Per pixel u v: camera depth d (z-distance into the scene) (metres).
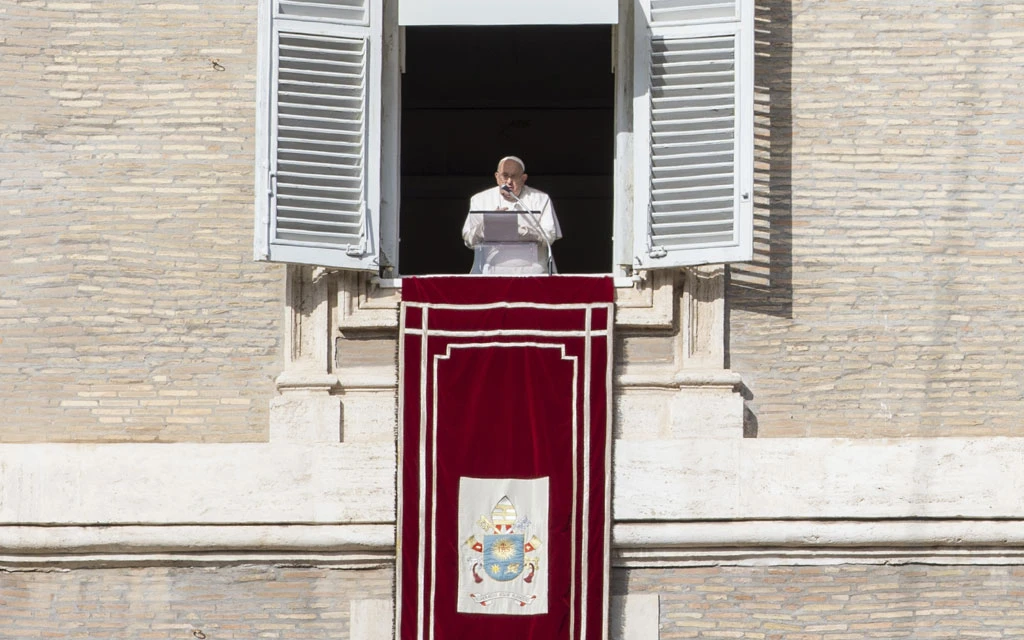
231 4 53.94
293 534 50.97
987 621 51.03
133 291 52.78
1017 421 52.03
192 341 52.50
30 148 53.34
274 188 51.50
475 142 87.81
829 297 52.53
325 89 52.41
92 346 52.53
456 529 50.59
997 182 53.03
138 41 53.75
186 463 51.41
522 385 51.19
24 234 53.06
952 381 52.22
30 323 52.69
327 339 52.09
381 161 53.25
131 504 51.19
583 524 50.59
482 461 50.88
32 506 51.25
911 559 51.16
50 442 51.97
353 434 51.62
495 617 50.28
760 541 50.81
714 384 51.47
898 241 52.81
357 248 51.78
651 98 52.47
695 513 50.81
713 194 51.94
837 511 50.88
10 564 51.53
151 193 53.12
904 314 52.50
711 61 52.34
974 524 50.94
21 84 53.53
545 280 51.72
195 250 52.91
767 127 53.16
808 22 53.69
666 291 52.00
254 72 53.66
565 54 81.94
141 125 53.44
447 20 52.81
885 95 53.41
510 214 53.28
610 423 51.03
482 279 51.72
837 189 53.00
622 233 52.91
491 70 83.12
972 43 53.56
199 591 51.34
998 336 52.41
